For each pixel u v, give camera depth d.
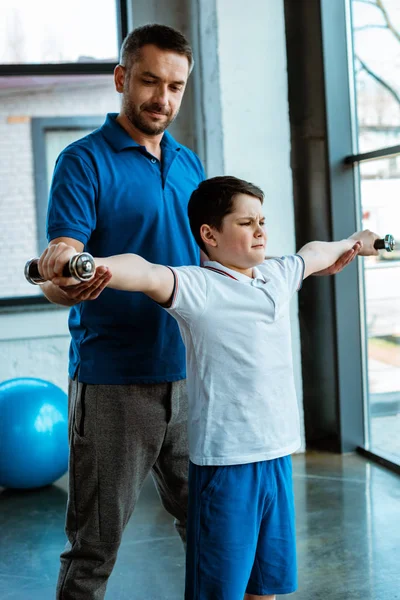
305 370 3.85
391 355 3.39
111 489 1.77
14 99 4.85
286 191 3.67
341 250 1.87
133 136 1.82
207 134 3.84
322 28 3.49
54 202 1.67
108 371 1.75
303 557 2.51
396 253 3.28
